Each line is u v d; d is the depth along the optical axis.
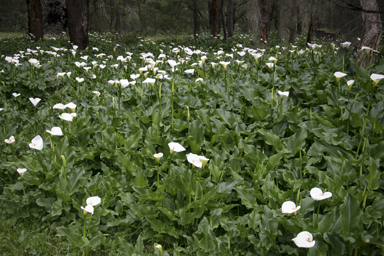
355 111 4.68
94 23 34.91
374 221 3.00
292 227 2.91
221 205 3.44
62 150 4.24
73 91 6.80
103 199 3.59
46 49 13.52
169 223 3.37
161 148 4.36
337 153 4.02
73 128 4.77
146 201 3.61
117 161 4.14
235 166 4.01
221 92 5.85
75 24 14.17
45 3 30.11
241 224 3.10
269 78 6.62
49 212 3.51
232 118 4.96
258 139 4.56
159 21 38.06
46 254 3.13
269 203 3.35
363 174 3.58
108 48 15.98
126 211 3.54
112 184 3.84
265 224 3.12
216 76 7.19
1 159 4.35
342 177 3.56
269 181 3.64
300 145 4.19
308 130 4.48
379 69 5.88
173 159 4.25
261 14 18.09
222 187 3.62
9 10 37.12
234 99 5.62
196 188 3.26
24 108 6.92
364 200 3.16
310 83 6.25
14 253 3.08
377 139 4.07
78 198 3.68
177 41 21.31
